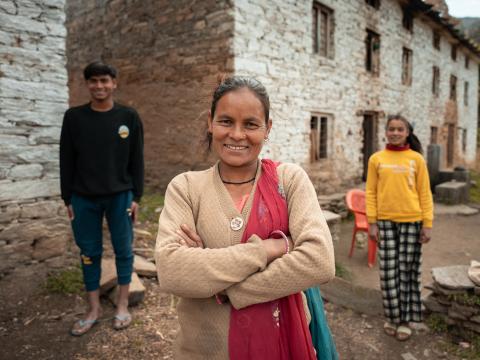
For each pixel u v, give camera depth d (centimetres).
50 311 292
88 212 269
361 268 445
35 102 334
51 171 348
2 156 318
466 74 1839
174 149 654
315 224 116
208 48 587
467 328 274
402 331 281
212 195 119
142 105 707
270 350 111
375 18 960
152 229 484
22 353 244
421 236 276
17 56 321
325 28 805
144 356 247
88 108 268
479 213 809
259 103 117
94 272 277
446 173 972
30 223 337
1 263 321
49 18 338
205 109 142
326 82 782
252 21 587
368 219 295
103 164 265
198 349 115
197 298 115
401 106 1148
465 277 291
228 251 108
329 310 330
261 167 127
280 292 108
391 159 281
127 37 722
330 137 831
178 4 623
